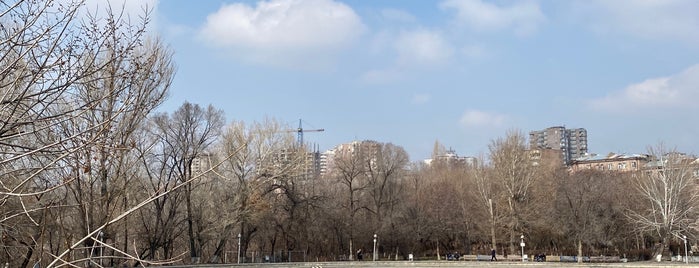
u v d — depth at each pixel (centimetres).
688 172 6450
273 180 5897
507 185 6850
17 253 925
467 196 7525
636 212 6588
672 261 6162
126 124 699
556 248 7350
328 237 7069
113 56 630
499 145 7094
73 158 638
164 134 4431
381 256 7500
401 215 7300
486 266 5925
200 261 5291
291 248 6769
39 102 595
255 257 6334
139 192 2147
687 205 6241
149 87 858
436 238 7444
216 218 5312
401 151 7669
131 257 625
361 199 7512
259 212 5562
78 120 644
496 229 6994
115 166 879
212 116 5122
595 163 12444
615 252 7050
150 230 4547
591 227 6569
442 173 8506
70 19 602
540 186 7069
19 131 633
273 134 5747
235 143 5222
